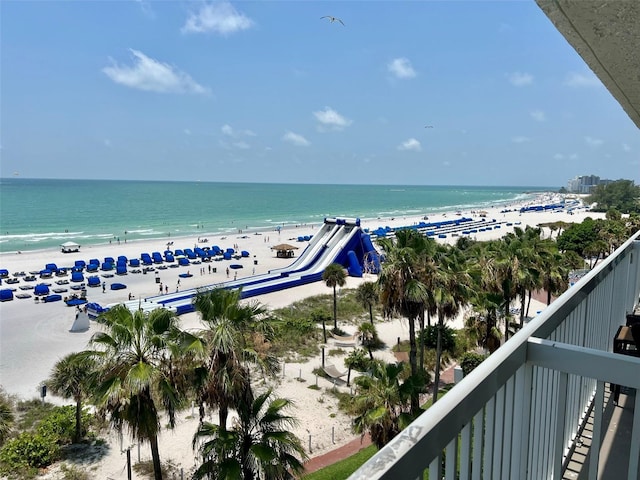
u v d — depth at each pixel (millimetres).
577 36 1672
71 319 33344
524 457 2498
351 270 48469
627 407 3957
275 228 96312
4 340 28750
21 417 18625
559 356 2363
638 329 4395
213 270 53156
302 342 27156
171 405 9992
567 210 148500
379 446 11359
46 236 78750
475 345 24828
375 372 11977
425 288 16438
